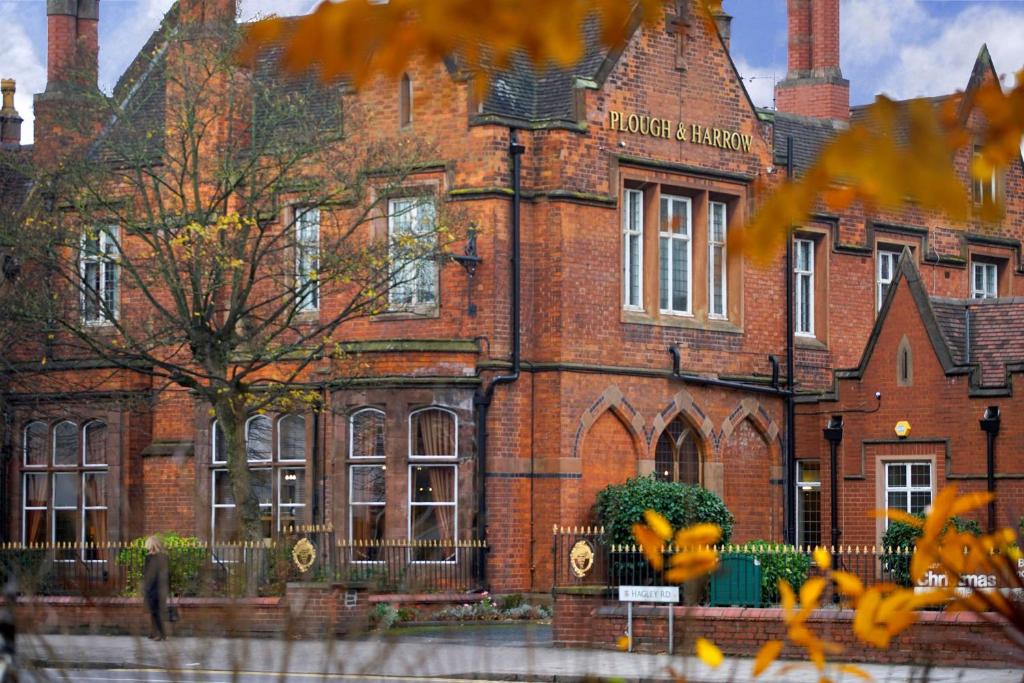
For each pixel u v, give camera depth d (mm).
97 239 34656
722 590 27438
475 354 37094
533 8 3514
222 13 34406
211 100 38000
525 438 37438
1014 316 37781
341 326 38688
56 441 41500
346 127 36125
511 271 37438
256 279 34688
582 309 37844
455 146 37594
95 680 19969
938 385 37469
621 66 38812
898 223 45594
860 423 38719
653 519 4910
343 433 37312
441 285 37562
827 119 46844
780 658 25234
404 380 36781
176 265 34156
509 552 36875
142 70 41844
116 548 32656
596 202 38156
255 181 34281
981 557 4824
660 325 39312
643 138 39125
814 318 43812
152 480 40469
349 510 37312
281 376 38812
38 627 10562
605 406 38031
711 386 40156
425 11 3508
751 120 41406
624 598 24719
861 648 24359
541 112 38531
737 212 41062
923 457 37656
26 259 36062
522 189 37812
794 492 41500
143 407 38031
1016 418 36281
